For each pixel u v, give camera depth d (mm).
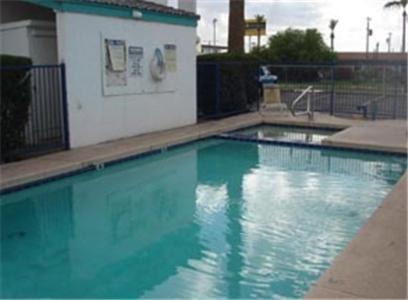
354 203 8039
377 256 5078
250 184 9312
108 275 5473
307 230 6789
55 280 5367
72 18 10758
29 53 11617
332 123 15125
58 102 11242
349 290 4352
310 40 42562
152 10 12922
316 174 10055
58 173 9172
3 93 9484
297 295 4934
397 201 6973
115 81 12023
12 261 5887
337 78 22641
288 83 20750
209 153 12125
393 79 21031
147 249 6211
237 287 5125
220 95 16688
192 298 4918
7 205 8055
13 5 12594
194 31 14789
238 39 21422
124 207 7988
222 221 7246
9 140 9766
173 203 8188
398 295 4262
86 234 6801
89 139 11445
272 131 15180
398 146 11344
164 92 13758
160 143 11836
